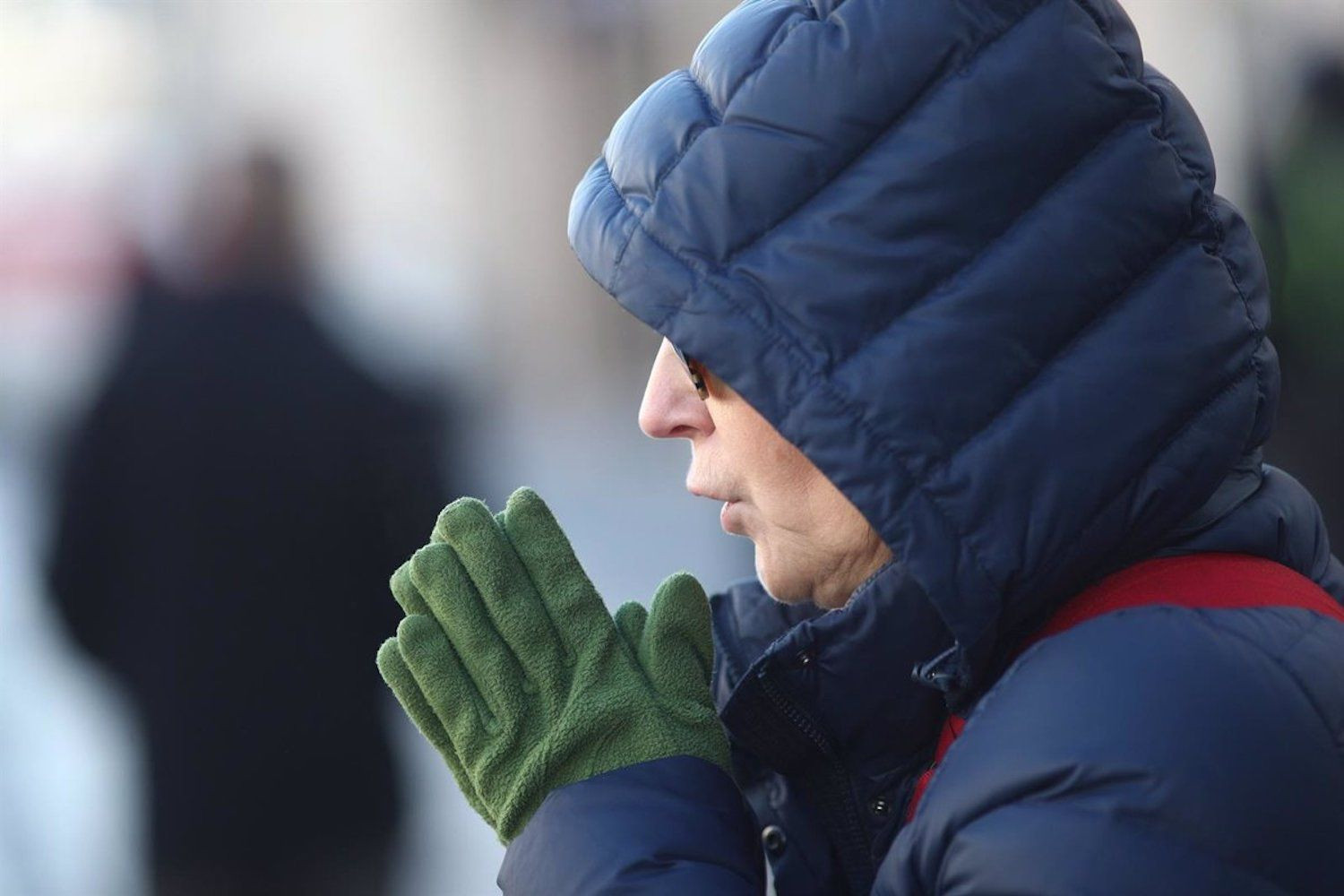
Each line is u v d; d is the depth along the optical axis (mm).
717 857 3760
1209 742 3176
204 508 10719
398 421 10938
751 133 3570
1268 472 4000
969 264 3525
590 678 3955
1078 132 3580
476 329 33188
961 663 3643
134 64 32812
